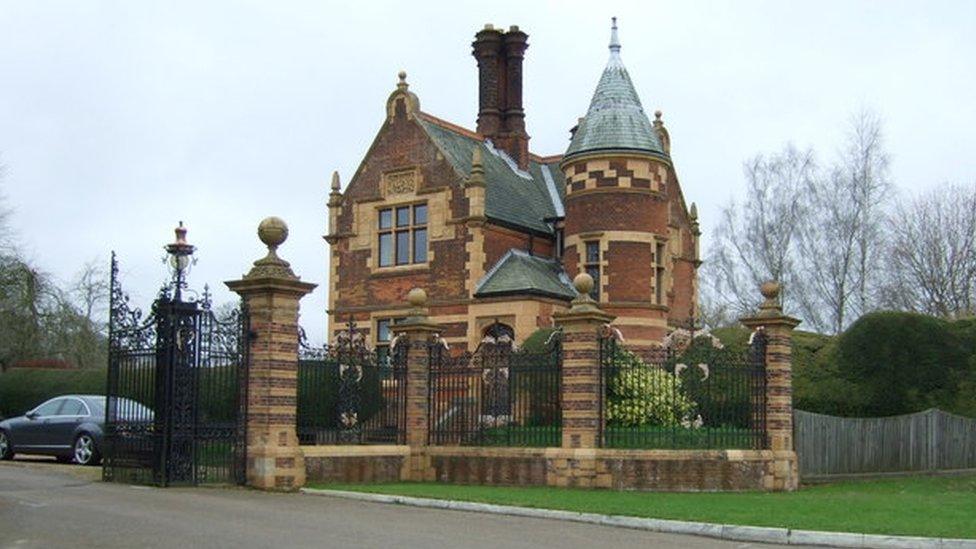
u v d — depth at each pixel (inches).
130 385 697.6
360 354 804.6
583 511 572.1
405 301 1284.4
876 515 577.0
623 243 1203.2
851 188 1836.9
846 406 1095.0
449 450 803.4
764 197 1967.3
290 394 687.7
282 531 478.3
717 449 750.5
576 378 752.3
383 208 1326.3
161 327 674.8
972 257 1898.4
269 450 669.9
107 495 601.3
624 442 752.3
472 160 1323.8
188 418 673.6
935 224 1931.6
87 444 888.9
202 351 687.1
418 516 558.6
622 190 1210.0
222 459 681.0
